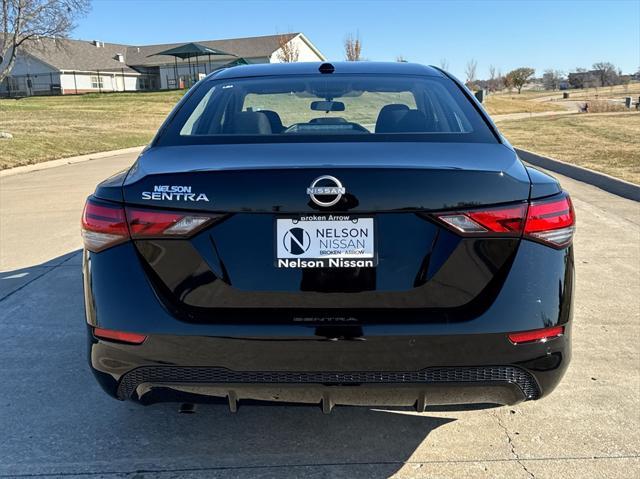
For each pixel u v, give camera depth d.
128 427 2.72
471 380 2.04
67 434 2.66
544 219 2.05
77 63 62.66
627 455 2.48
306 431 2.69
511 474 2.37
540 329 2.03
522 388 2.08
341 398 2.09
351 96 2.99
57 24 25.61
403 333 1.98
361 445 2.58
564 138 17.78
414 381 2.02
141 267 2.06
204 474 2.39
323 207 1.97
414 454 2.52
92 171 12.45
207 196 2.00
